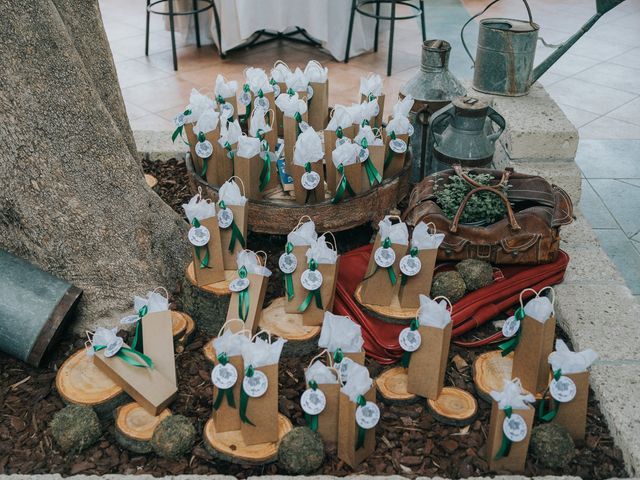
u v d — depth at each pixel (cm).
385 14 596
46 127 214
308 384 181
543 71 361
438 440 195
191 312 234
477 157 285
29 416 202
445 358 202
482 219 252
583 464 188
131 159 241
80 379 205
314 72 292
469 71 549
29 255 226
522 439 177
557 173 317
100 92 274
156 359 205
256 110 262
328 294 215
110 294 232
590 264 266
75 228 224
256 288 211
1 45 202
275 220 241
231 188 225
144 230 240
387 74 528
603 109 491
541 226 241
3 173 214
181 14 525
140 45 600
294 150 236
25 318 210
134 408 200
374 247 228
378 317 229
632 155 429
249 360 179
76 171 222
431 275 226
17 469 184
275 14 521
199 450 189
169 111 469
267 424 185
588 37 636
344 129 252
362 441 180
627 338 226
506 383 176
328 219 242
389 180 253
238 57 569
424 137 314
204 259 222
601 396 205
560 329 240
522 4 728
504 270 251
